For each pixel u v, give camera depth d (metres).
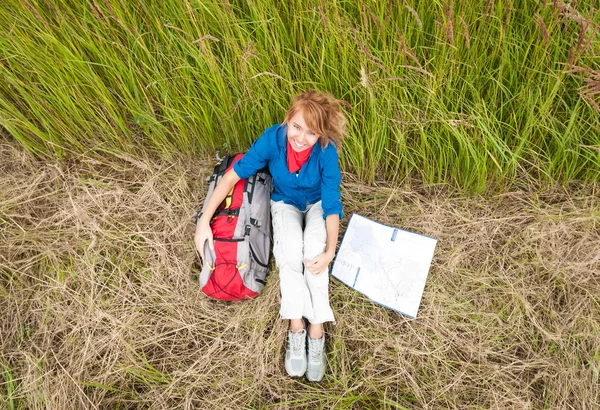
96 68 1.87
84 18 1.70
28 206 1.91
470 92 1.83
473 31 1.73
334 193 1.60
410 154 1.91
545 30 1.46
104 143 2.01
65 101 1.82
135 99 1.92
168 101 1.88
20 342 1.71
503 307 1.76
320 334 1.70
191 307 1.81
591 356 1.65
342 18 1.67
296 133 1.39
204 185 2.00
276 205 1.77
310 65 1.80
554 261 1.79
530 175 1.91
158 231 1.92
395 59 1.66
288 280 1.65
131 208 1.92
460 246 1.86
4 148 2.00
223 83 1.78
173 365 1.73
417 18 1.45
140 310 1.78
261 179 1.76
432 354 1.72
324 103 1.36
